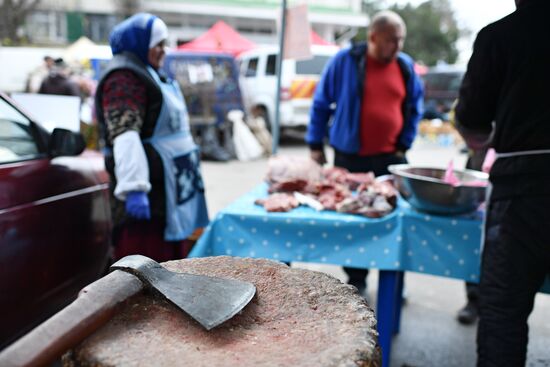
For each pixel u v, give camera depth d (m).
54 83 5.71
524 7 1.67
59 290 2.12
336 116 3.19
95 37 14.34
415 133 3.32
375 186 2.38
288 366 0.78
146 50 2.25
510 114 1.67
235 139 9.09
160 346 0.84
